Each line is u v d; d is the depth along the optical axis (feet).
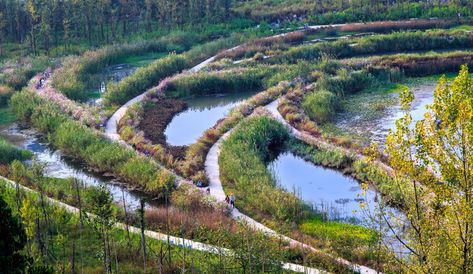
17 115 223.92
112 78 270.05
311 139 189.57
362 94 238.27
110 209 122.21
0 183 146.72
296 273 111.24
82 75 267.39
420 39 296.10
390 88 243.81
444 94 83.87
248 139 184.85
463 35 294.87
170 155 178.09
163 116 223.10
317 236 131.54
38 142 200.64
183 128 214.69
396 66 259.60
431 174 84.38
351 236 129.49
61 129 196.13
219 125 203.82
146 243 124.16
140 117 218.18
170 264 114.11
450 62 260.83
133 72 280.92
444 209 83.76
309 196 156.15
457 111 82.17
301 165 178.19
